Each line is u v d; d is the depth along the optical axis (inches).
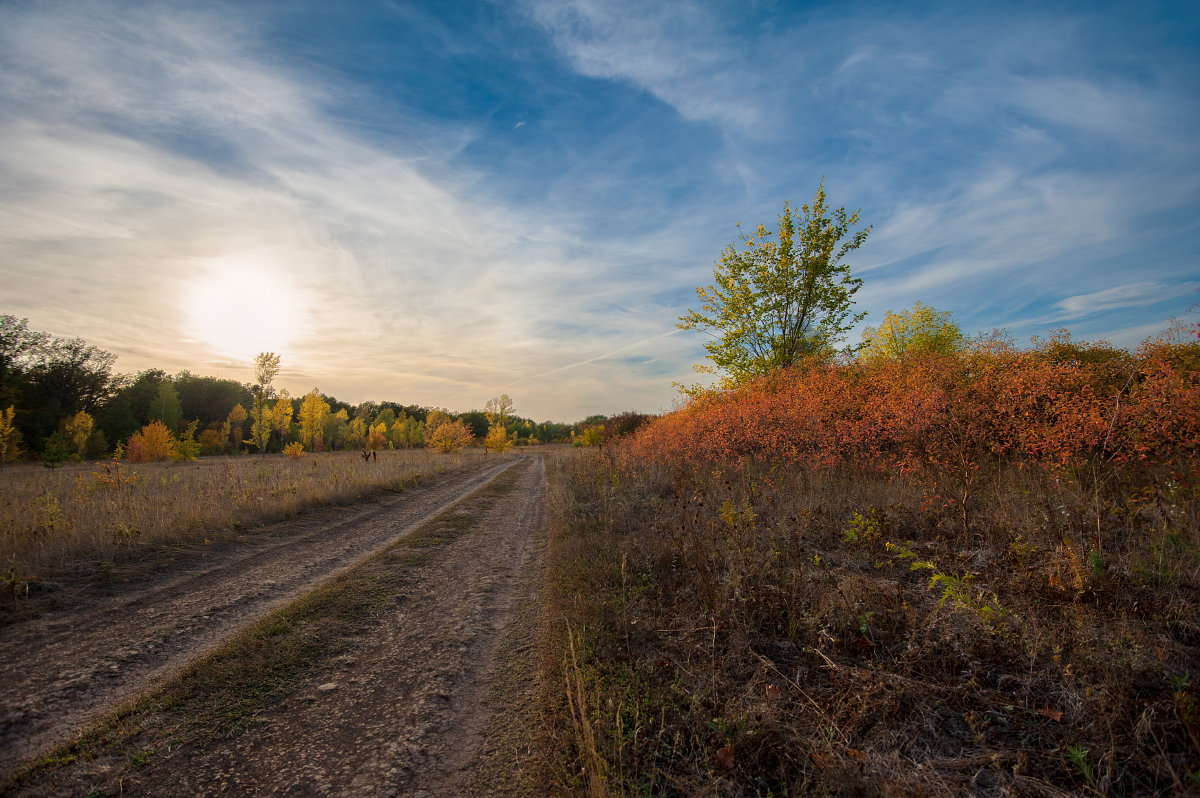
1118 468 278.2
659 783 102.2
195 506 373.4
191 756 117.3
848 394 474.9
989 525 235.9
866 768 100.7
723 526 254.5
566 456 1233.4
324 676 156.9
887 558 219.5
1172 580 161.3
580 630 174.4
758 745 108.4
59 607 209.6
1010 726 112.7
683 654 152.6
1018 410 348.8
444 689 147.6
